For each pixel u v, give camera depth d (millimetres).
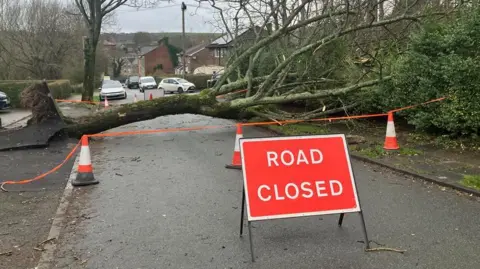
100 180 7625
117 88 36750
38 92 11820
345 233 4875
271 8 14477
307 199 4527
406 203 5895
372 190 6590
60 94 33812
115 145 11398
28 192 6922
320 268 4035
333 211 4555
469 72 8742
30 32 41000
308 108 15664
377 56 12539
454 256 4215
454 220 5184
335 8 12438
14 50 40750
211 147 10750
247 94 13727
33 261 4359
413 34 10297
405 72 10406
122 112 11859
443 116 9391
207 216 5562
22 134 11219
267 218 4379
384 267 4023
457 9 10602
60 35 43688
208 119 16938
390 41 12602
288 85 12977
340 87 13430
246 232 4980
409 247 4449
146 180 7559
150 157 9680
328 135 4805
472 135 9188
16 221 5570
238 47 15164
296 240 4711
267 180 4488
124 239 4859
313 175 4617
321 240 4691
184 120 16719
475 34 8945
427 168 7539
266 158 4555
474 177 6664
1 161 9227
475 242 4531
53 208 6109
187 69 79000
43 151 10352
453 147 9094
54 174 8086
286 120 12836
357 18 12039
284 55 14602
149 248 4594
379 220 5262
